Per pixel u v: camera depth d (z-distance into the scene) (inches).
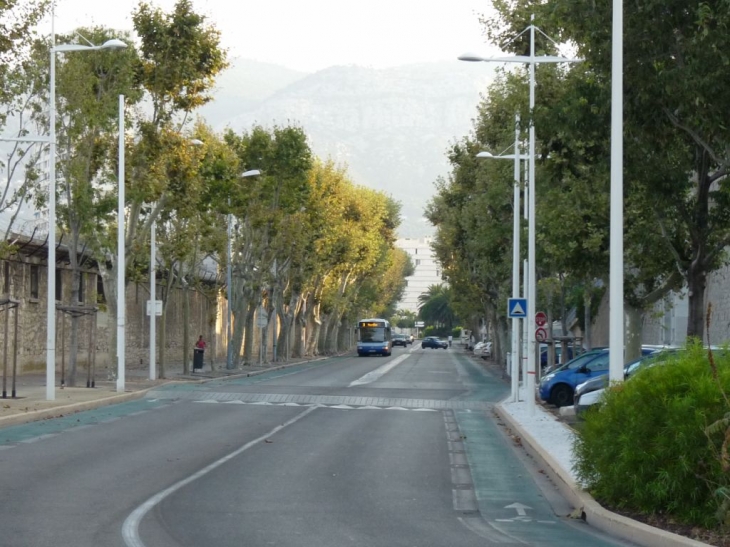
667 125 754.8
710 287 1814.7
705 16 661.3
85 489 604.7
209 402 1408.7
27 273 1979.6
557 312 1983.3
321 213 2979.8
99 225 1625.2
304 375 2399.1
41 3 1148.5
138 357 2610.7
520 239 1587.1
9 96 1229.1
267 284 2800.2
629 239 1077.1
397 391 1754.4
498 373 2726.4
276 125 2513.5
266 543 447.8
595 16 732.0
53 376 1268.5
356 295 4320.9
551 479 710.5
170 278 1939.0
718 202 806.5
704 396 495.2
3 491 588.4
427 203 3016.7
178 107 1694.1
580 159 927.0
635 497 516.1
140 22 1653.5
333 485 657.0
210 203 1916.8
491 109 1806.1
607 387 601.0
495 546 456.4
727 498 458.0
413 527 508.4
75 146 1569.9
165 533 466.6
